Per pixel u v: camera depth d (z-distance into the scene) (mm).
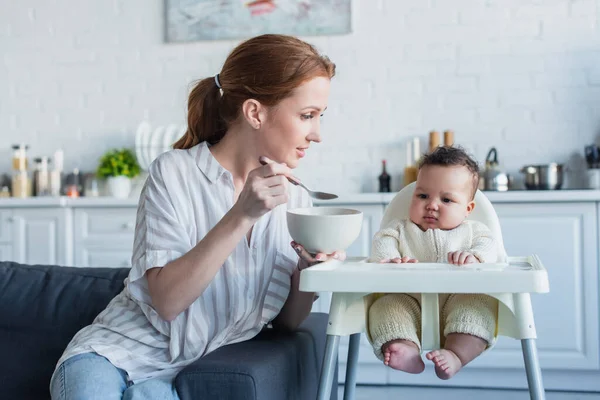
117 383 1262
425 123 3688
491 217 1646
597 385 3055
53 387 1267
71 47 4031
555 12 3561
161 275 1283
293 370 1327
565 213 3035
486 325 1347
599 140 3531
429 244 1619
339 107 3770
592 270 3014
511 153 3607
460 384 3152
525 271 1092
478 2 3627
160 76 3957
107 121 4008
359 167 3754
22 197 3697
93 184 3896
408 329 1357
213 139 1532
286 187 1230
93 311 1607
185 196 1407
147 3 3963
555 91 3570
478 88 3637
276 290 1473
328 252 1324
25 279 1697
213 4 3873
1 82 4082
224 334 1387
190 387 1140
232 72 1411
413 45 3695
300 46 1381
